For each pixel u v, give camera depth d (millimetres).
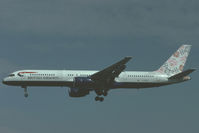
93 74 197000
